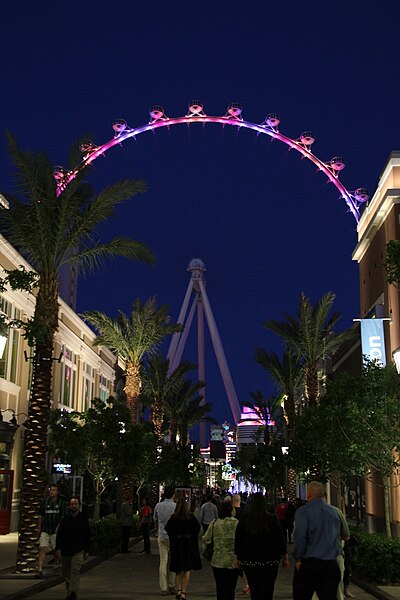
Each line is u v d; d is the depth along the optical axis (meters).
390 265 16.34
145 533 26.75
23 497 19.14
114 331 40.50
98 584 17.75
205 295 96.88
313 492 8.73
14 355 35.75
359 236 42.94
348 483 44.88
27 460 19.42
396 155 34.28
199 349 101.75
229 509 11.70
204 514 24.89
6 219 20.97
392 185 34.06
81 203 22.02
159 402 52.66
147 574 20.09
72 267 22.69
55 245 20.64
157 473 47.50
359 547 18.14
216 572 11.48
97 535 24.11
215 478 143.75
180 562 13.99
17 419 35.84
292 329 41.62
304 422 33.34
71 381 48.28
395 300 32.56
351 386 22.16
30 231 20.84
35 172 20.78
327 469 25.80
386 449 19.33
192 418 71.75
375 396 19.77
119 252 22.41
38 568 17.50
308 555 8.35
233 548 11.38
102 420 31.33
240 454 94.88
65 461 31.89
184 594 14.20
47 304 20.44
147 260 22.73
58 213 20.70
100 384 59.34
